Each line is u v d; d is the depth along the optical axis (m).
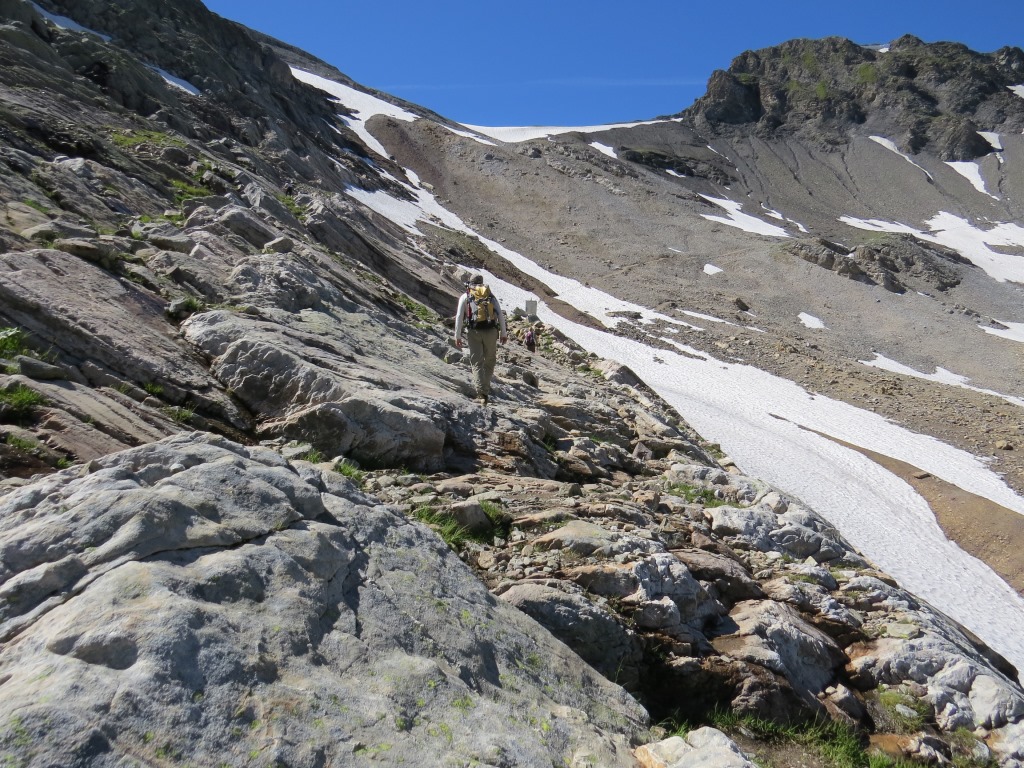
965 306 78.56
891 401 41.41
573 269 74.12
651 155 152.25
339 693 3.59
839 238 119.38
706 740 4.48
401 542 5.25
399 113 126.62
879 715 7.07
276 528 4.53
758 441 29.27
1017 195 150.88
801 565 9.27
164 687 3.11
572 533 7.33
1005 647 16.41
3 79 24.88
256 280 11.80
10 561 3.71
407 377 10.85
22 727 2.72
